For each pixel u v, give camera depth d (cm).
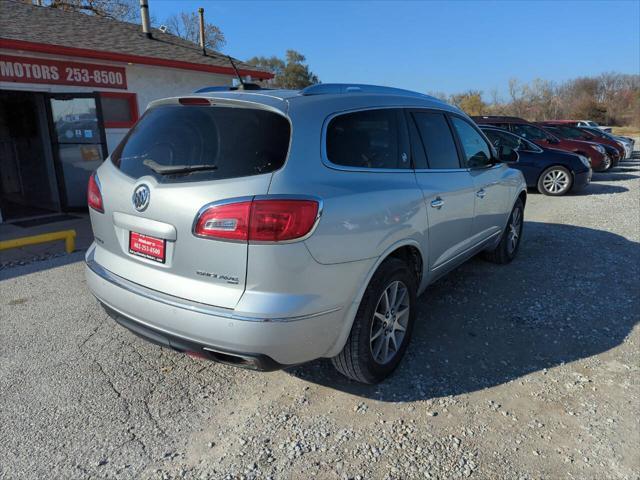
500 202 478
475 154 435
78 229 767
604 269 531
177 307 239
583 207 940
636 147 2909
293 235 227
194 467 237
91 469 235
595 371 323
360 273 262
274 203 224
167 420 271
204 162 243
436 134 371
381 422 270
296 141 246
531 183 1125
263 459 242
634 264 550
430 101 387
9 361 332
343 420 271
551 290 466
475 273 514
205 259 234
